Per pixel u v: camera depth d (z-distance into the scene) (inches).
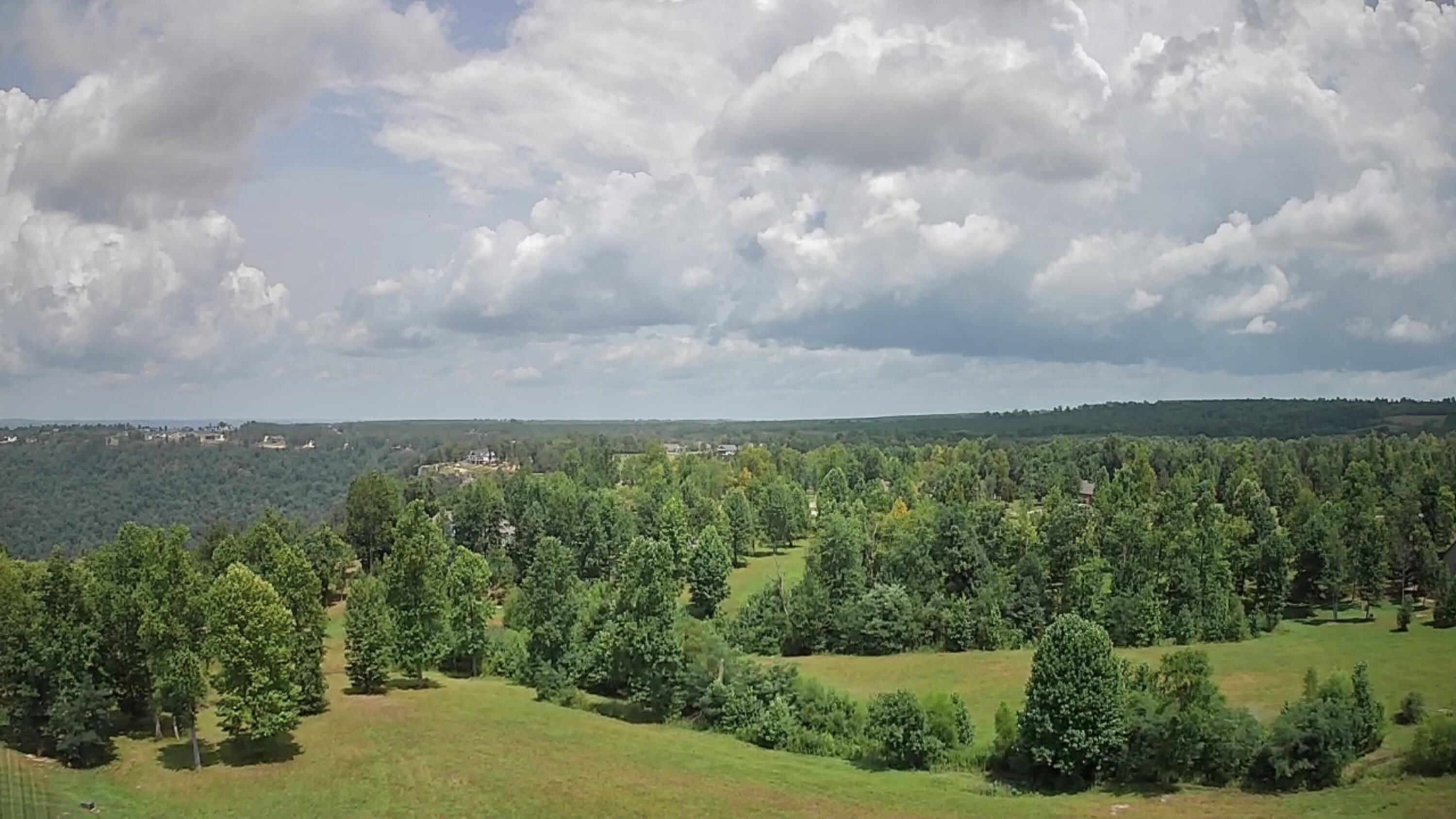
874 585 4532.5
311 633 3238.2
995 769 2659.9
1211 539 4227.4
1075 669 2509.8
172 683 2591.0
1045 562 4463.6
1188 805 2263.8
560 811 2303.2
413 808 2327.8
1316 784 2319.1
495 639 4133.9
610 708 3454.7
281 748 2810.0
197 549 5462.6
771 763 2743.6
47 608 2674.7
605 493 6427.2
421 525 3855.8
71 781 2440.9
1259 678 3189.0
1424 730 2308.1
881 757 2775.6
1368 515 4389.8
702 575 4825.3
